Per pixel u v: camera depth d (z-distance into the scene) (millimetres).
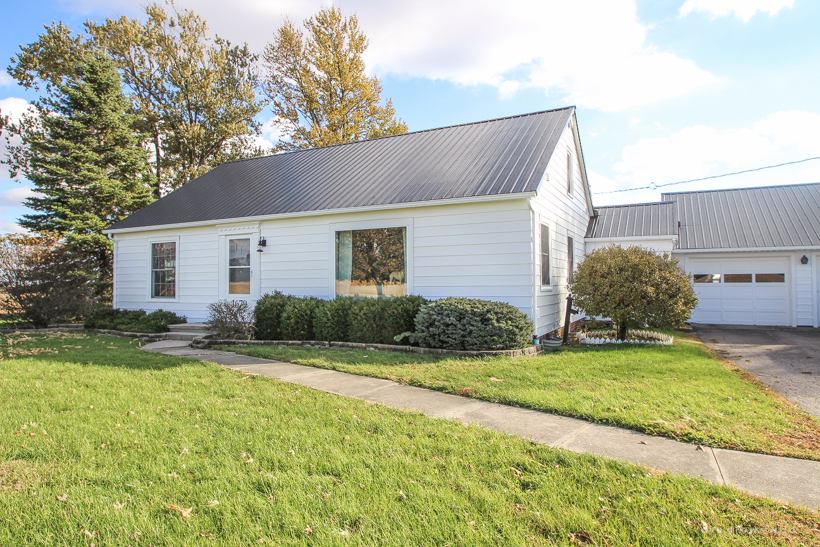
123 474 3312
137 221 14156
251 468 3404
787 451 3689
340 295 10836
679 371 6535
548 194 10508
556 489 3053
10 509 2850
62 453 3680
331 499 2947
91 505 2902
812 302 14023
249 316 10875
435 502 2898
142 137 19297
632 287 9266
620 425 4316
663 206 16203
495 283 9188
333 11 24422
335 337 9617
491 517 2738
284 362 7660
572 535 2555
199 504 2912
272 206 11922
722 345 10242
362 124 26422
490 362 7219
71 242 16469
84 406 4941
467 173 10141
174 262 13391
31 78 22453
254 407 4898
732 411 4672
